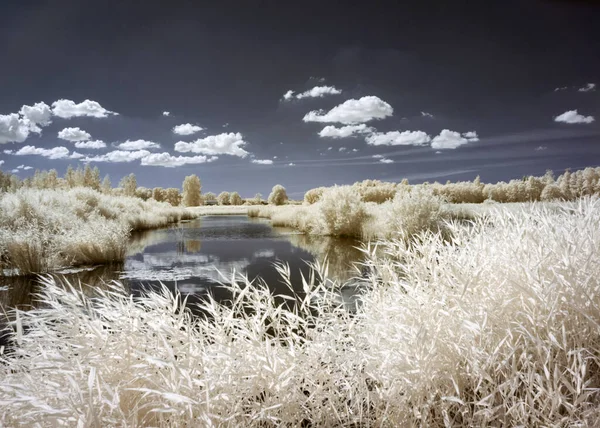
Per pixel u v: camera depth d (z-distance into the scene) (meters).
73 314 1.57
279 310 1.72
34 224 8.84
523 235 1.92
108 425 1.14
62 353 1.46
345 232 14.48
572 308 1.43
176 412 1.23
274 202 59.66
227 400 1.33
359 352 1.62
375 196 44.69
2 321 4.17
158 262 8.94
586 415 1.19
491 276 1.71
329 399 1.48
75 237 8.59
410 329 1.56
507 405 1.33
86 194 16.92
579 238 1.79
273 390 1.44
